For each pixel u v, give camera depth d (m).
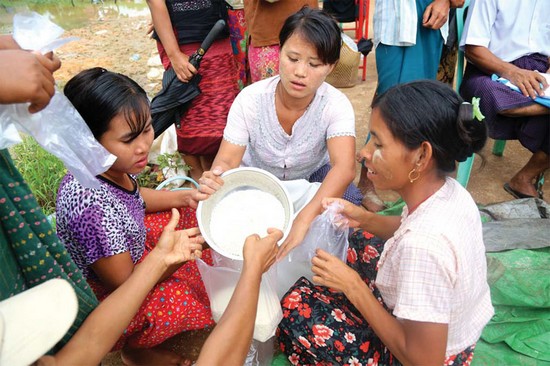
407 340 1.42
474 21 2.97
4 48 1.00
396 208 2.83
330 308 1.79
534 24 2.94
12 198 1.02
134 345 1.94
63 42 1.01
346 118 2.14
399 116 1.32
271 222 1.84
